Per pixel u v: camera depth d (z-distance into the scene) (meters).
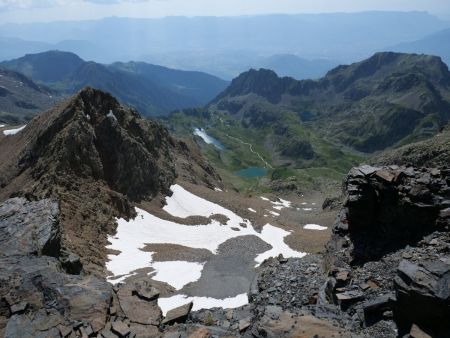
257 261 70.06
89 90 100.31
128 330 24.03
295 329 23.42
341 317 25.98
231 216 103.56
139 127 114.94
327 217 118.56
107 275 55.69
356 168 38.72
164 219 89.94
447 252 28.80
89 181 81.25
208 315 29.80
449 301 21.31
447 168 35.78
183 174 133.00
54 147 82.31
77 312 25.14
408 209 33.12
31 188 72.19
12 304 25.42
